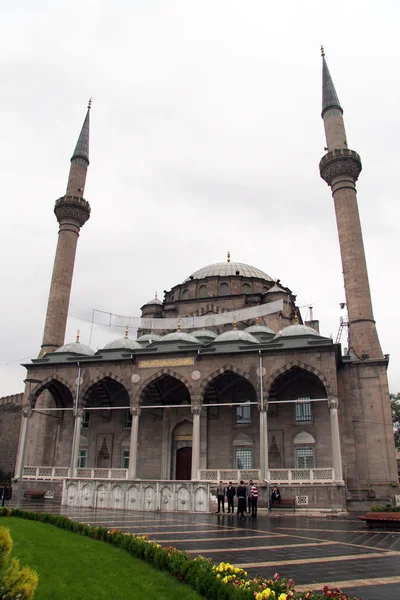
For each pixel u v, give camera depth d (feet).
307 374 134.41
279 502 110.42
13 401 233.14
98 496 104.32
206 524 74.84
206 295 198.18
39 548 43.19
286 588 28.66
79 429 137.08
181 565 34.24
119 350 149.79
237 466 136.77
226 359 129.90
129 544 44.16
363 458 129.49
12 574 22.21
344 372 137.59
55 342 177.58
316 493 111.34
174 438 146.82
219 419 142.61
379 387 134.00
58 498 130.52
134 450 131.23
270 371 125.70
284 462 132.67
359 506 119.14
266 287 201.77
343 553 49.11
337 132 177.78
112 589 30.63
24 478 135.54
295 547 52.34
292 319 188.96
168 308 198.29
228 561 42.63
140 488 101.55
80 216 196.34
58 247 191.62
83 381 141.59
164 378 144.25
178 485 99.50
